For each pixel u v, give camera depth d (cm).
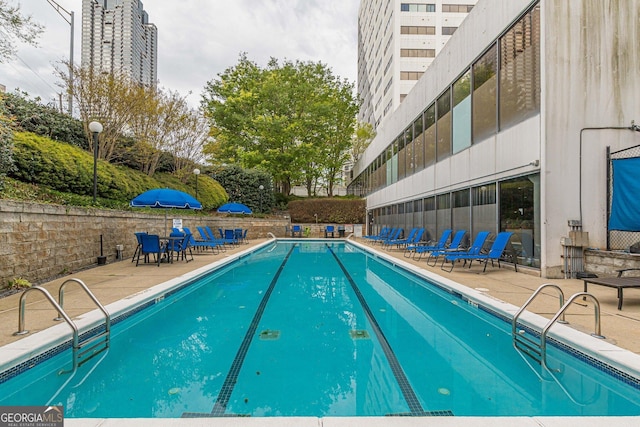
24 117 1070
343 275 851
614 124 665
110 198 1151
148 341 400
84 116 1305
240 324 462
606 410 253
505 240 736
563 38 665
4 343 316
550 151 661
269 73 2664
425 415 248
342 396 276
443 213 1141
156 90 1586
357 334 422
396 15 4109
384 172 1958
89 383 298
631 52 671
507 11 780
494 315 459
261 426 201
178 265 884
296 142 2642
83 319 390
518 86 748
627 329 352
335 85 2880
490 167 849
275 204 2708
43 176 884
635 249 583
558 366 327
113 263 905
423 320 479
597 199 662
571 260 655
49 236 665
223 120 2600
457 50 1028
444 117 1129
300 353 364
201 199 1897
